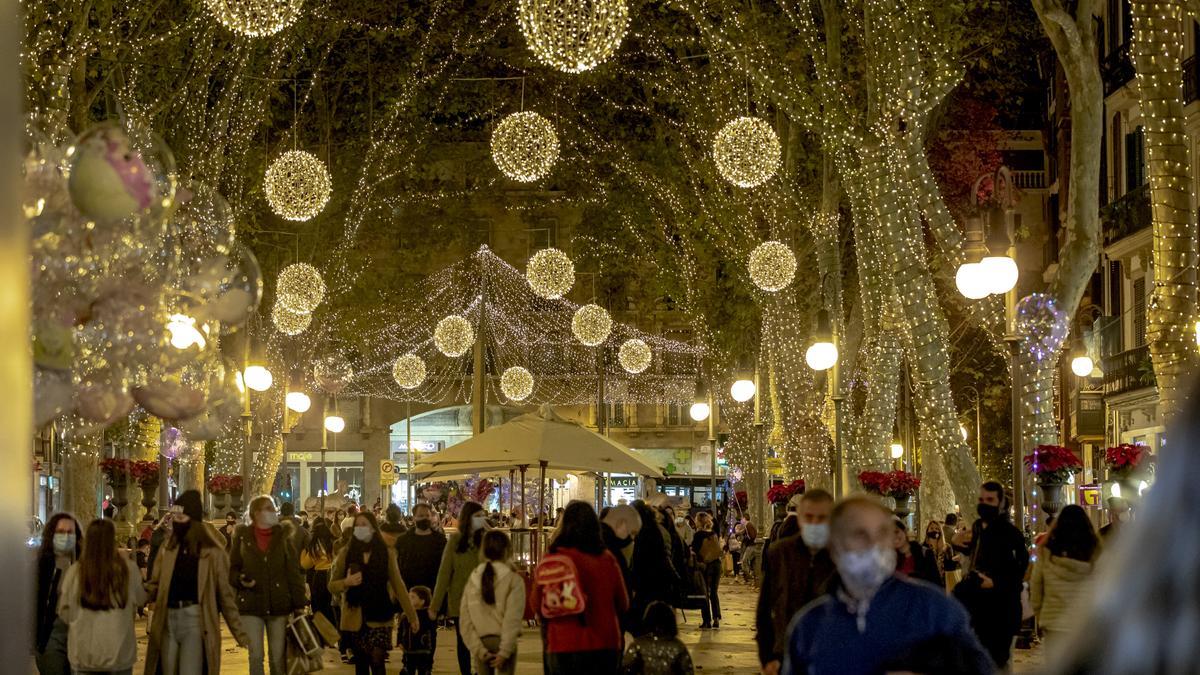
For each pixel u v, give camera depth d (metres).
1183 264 16.05
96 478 26.95
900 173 22.64
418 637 16.34
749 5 31.95
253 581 14.34
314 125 44.62
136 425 41.34
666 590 15.29
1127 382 34.62
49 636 12.48
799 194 37.16
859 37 28.33
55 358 5.93
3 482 1.46
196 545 12.71
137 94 30.58
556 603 10.84
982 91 41.66
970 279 16.17
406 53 43.81
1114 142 36.88
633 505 15.53
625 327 70.50
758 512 41.03
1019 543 12.71
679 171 43.44
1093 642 1.24
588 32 14.85
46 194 5.74
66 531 12.54
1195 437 1.22
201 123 31.89
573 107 46.09
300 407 34.28
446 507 48.94
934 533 26.67
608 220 47.56
